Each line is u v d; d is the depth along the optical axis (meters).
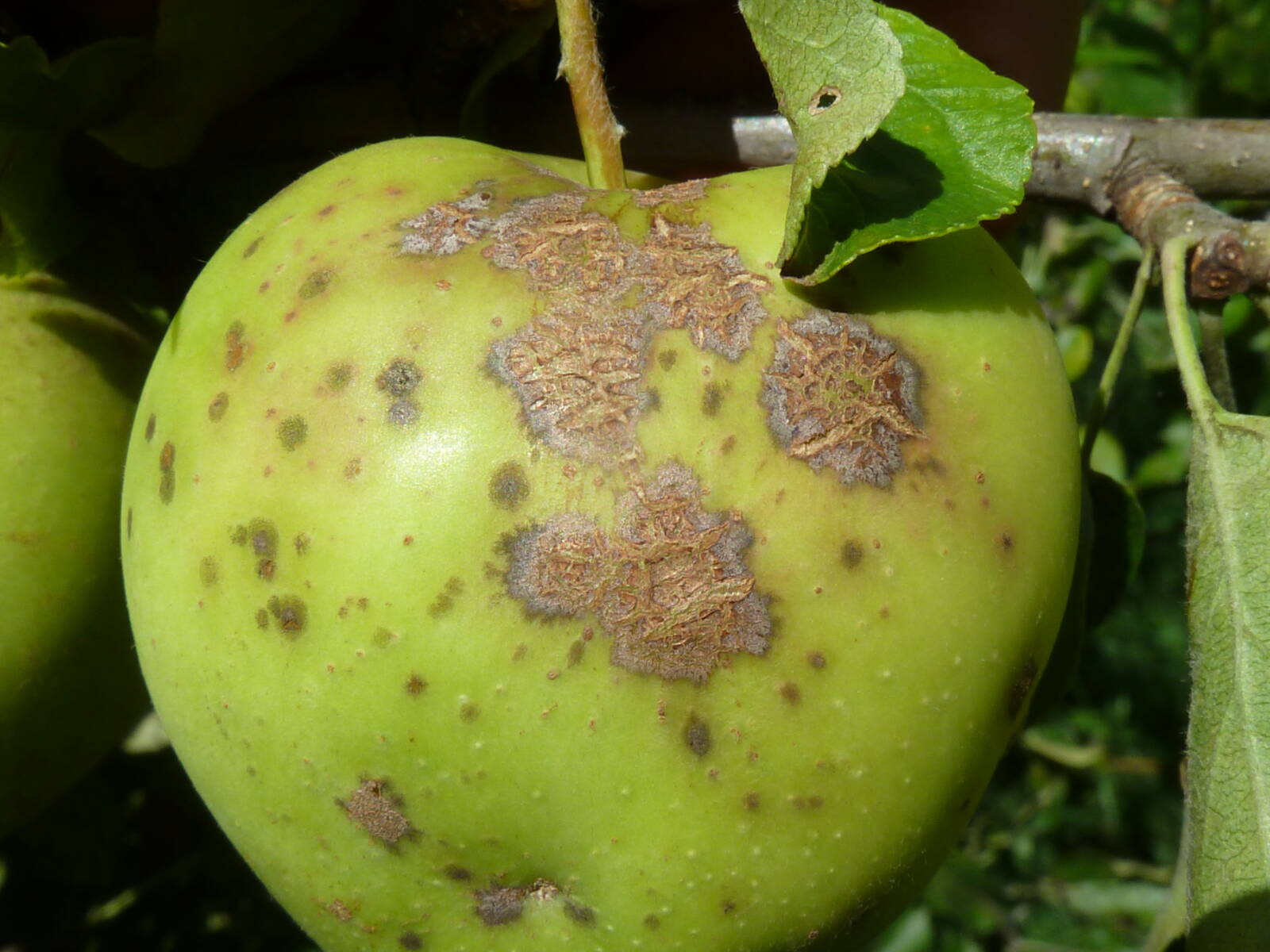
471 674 0.13
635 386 0.13
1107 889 0.37
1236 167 0.17
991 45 0.23
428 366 0.13
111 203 0.17
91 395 0.17
